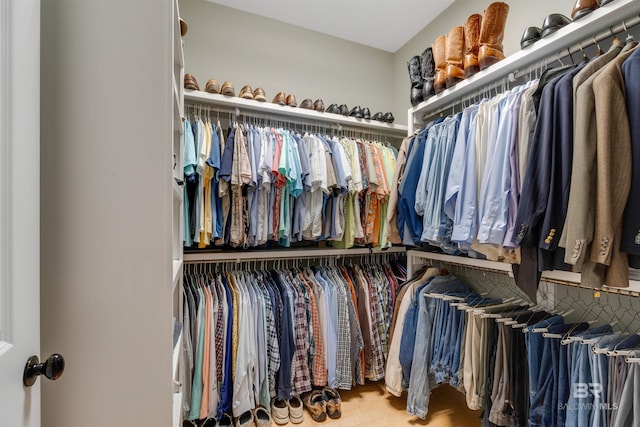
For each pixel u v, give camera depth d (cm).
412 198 169
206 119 179
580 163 90
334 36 248
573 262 89
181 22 119
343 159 187
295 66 233
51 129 60
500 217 118
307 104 198
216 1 207
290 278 190
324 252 198
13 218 47
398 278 218
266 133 177
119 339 63
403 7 214
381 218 209
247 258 179
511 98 122
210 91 171
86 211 62
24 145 50
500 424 129
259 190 171
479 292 188
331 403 173
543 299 151
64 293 61
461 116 150
